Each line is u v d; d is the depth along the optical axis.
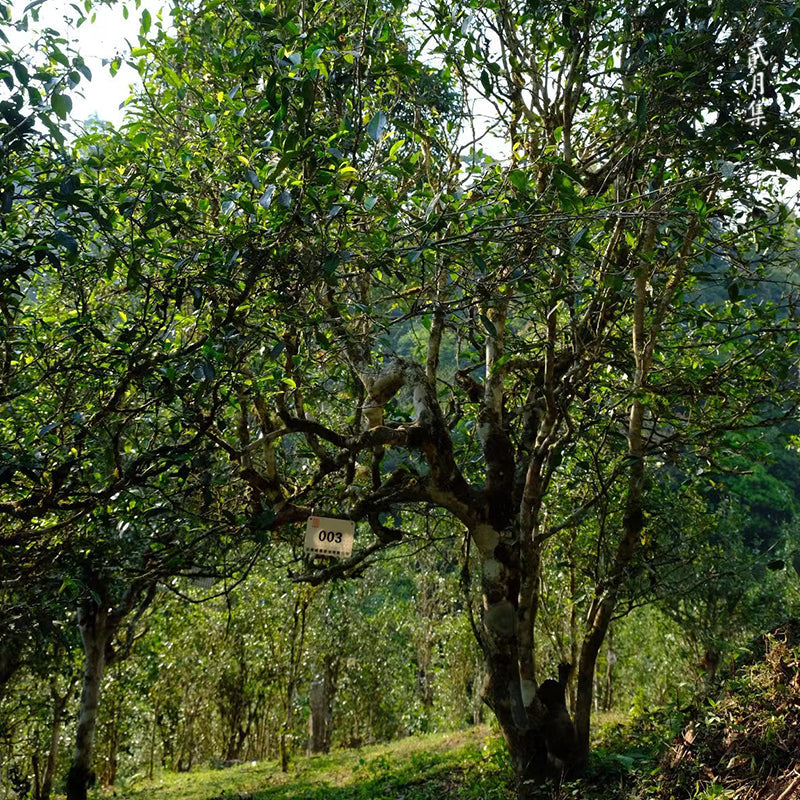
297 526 9.06
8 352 5.49
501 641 7.92
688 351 8.70
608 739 9.84
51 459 5.75
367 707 26.23
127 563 7.69
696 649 14.05
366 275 6.40
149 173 5.30
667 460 9.13
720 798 5.52
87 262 5.18
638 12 6.62
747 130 6.21
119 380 5.46
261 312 5.98
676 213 5.51
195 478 7.33
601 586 8.76
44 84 4.53
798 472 27.09
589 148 8.19
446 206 5.09
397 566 21.78
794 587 13.98
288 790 13.54
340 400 8.94
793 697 6.22
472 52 7.23
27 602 6.76
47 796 15.55
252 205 4.84
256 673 22.05
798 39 5.75
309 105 4.73
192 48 7.00
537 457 7.90
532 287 6.46
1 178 4.52
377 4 6.44
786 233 7.71
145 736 23.58
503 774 9.33
